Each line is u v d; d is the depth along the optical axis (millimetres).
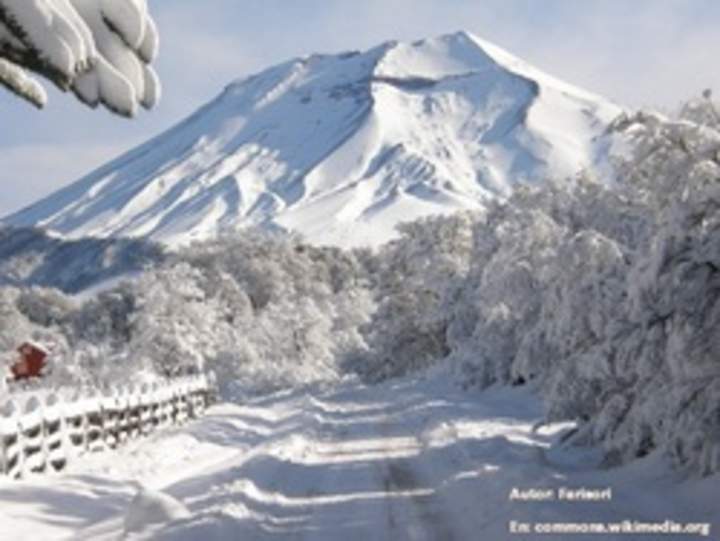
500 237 35844
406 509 11633
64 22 2926
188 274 60375
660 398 13430
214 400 38781
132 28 3133
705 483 11719
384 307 63906
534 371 22812
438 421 24750
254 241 126625
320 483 14484
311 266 136875
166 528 10477
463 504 11492
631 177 15461
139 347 57344
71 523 12195
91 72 3102
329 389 60969
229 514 10984
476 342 39531
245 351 69438
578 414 16516
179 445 21188
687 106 15305
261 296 116625
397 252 63938
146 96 3258
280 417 32969
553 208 34188
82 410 18266
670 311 13352
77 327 109688
